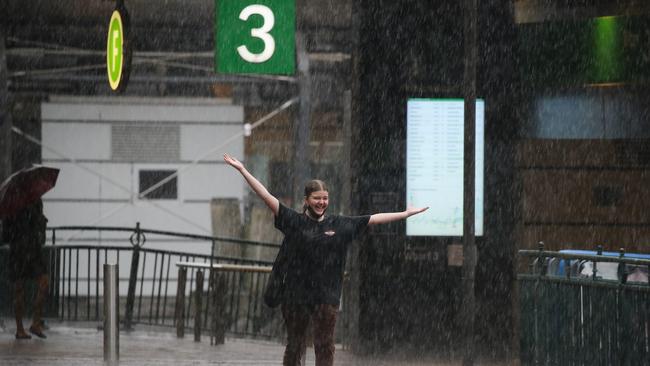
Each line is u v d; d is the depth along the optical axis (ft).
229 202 205.36
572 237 123.95
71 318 157.79
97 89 207.31
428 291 119.44
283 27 126.82
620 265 88.58
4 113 178.19
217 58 126.11
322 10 183.83
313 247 79.87
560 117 123.03
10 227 128.77
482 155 120.16
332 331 80.94
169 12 184.96
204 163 205.36
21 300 129.80
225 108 206.18
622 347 87.15
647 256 105.70
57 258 151.12
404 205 118.93
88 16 185.68
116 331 81.51
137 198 202.80
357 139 118.83
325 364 80.69
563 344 95.61
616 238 124.36
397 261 119.44
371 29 118.62
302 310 80.69
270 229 203.31
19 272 128.77
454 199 119.03
